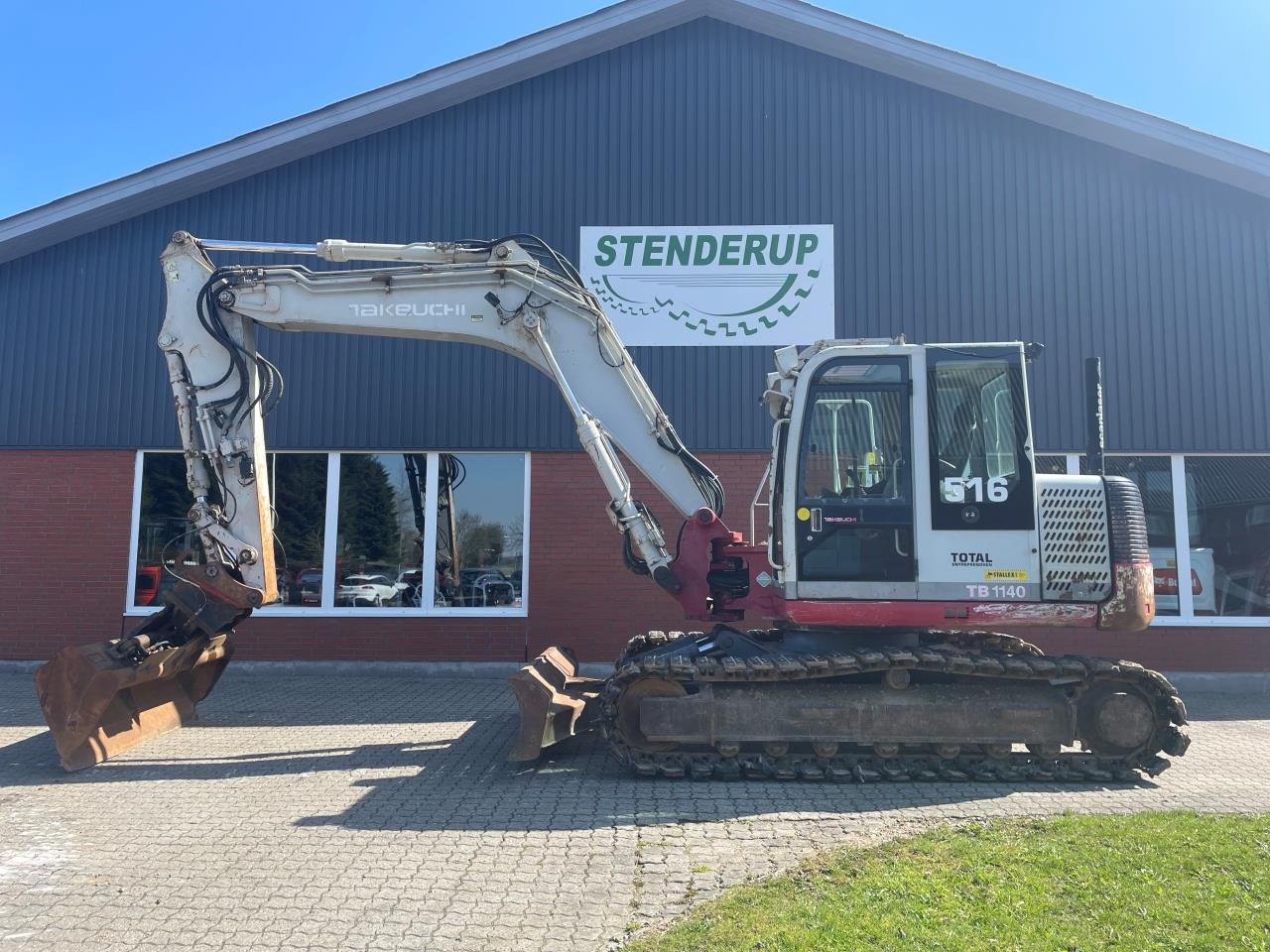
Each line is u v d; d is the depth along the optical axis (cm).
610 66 1148
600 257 1123
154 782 628
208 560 740
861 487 652
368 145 1145
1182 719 625
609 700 641
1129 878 420
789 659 646
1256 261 1107
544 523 1089
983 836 488
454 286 766
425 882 439
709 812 553
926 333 1102
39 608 1088
